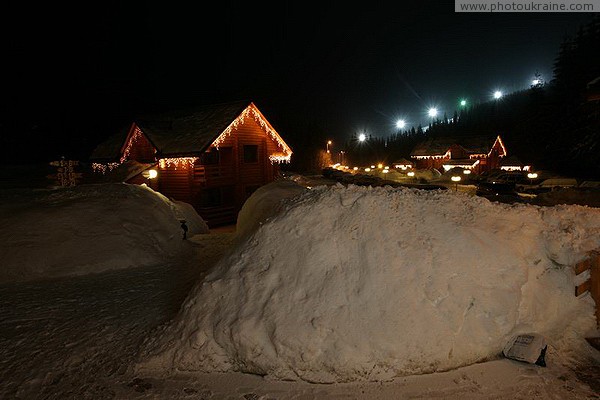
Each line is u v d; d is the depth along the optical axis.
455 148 58.53
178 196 20.19
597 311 4.98
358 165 94.75
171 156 19.75
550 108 49.06
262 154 23.00
